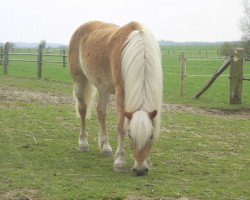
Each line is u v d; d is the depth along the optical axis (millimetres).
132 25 6023
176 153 7293
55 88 15961
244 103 13398
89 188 5211
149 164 5984
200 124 9859
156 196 5031
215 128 9500
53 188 5188
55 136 8156
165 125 9602
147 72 5551
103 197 4922
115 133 8727
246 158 7137
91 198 4906
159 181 5613
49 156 6793
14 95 13078
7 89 14633
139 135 5219
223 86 18812
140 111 5340
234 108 12414
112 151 7297
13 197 4938
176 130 9141
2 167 6035
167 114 11039
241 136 8812
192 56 49938
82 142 7273
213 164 6664
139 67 5551
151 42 5703
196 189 5328
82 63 7152
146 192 5121
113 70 6059
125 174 5887
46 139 7902
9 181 5422
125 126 5480
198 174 6090
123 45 5848
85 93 7438
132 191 5141
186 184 5551
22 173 5754
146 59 5582
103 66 6434
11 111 10164
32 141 7680
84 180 5547
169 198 4992
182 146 7797
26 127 8672
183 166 6512
